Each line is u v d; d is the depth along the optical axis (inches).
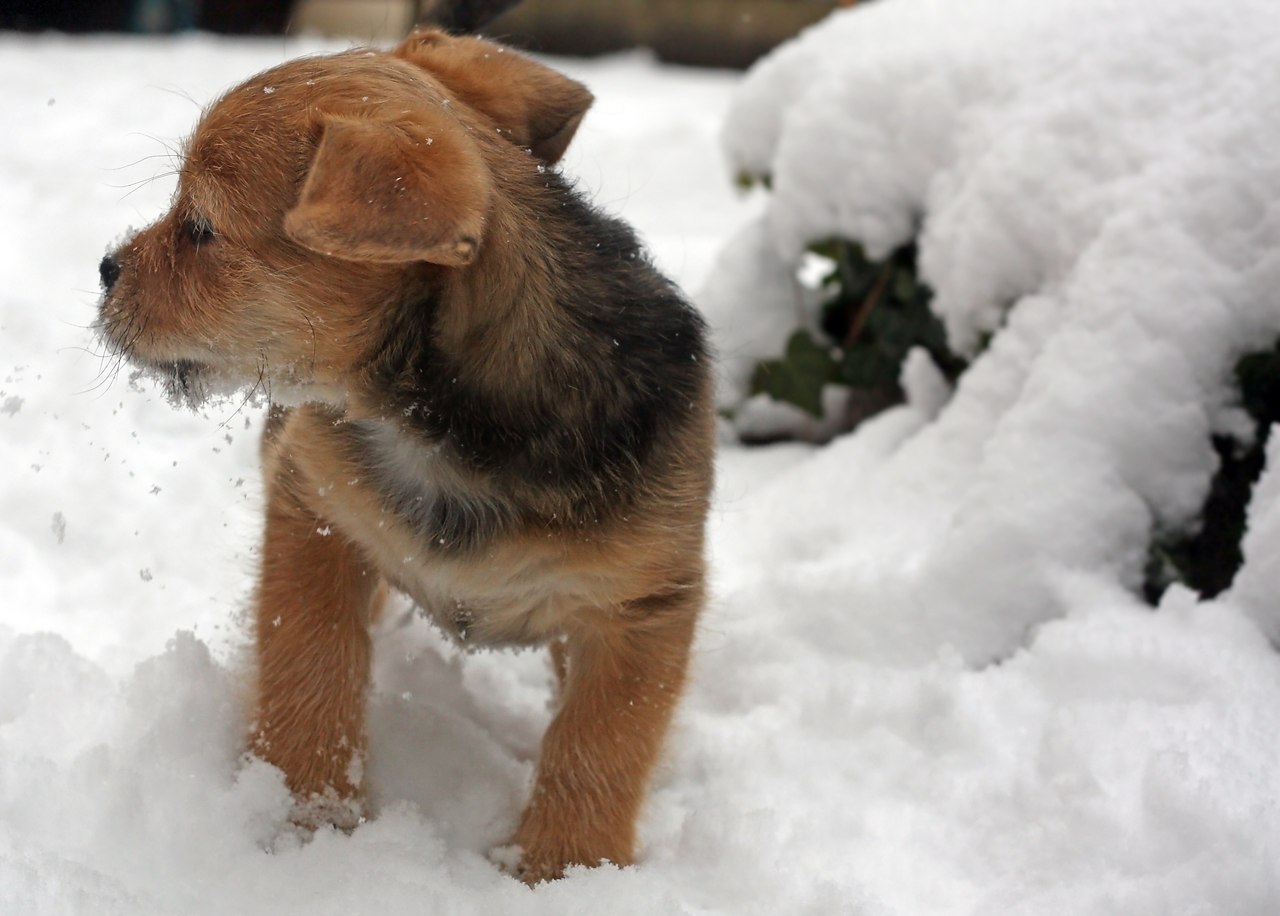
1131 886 30.5
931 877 31.5
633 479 30.9
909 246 44.4
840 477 42.4
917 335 44.5
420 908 29.8
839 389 46.5
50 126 76.3
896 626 36.7
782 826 32.3
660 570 31.5
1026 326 39.4
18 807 30.5
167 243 30.4
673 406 31.5
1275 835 31.0
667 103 103.8
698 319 32.9
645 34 139.1
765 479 44.2
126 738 32.2
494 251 29.9
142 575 36.2
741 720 35.3
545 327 30.4
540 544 30.7
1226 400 37.1
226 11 136.4
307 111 29.7
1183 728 33.1
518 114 32.0
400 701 34.3
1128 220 37.7
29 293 51.4
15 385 45.1
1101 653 34.5
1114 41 40.1
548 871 31.6
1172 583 36.5
